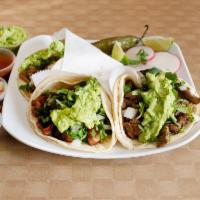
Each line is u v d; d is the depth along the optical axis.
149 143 0.70
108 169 0.68
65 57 0.77
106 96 0.73
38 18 0.99
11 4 1.04
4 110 0.73
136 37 0.89
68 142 0.69
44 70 0.78
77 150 0.69
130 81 0.76
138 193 0.65
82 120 0.69
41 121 0.72
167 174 0.68
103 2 1.06
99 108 0.72
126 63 0.82
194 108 0.75
